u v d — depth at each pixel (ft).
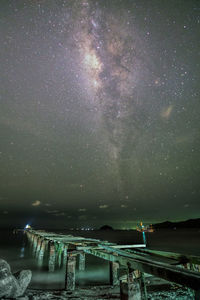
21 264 73.97
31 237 148.36
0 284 28.17
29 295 32.22
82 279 50.72
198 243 163.12
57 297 32.24
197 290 12.61
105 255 27.61
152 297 28.81
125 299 18.99
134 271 20.29
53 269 61.67
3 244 148.36
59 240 59.36
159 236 271.90
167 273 15.51
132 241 180.34
